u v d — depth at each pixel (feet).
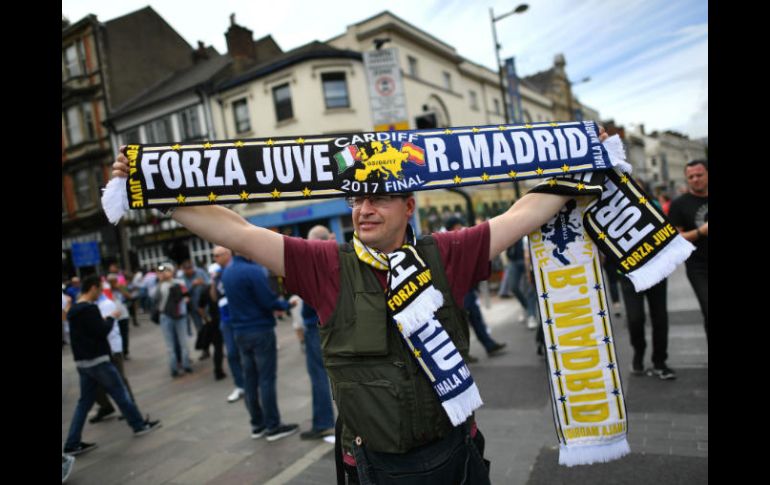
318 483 10.34
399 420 4.58
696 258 12.59
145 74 73.72
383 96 27.35
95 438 15.56
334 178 5.03
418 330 4.66
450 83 71.46
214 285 21.58
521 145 5.47
